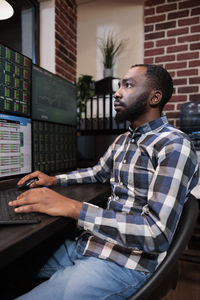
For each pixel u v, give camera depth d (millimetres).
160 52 2225
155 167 797
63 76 2197
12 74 1095
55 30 2041
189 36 2125
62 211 652
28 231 545
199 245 1652
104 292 675
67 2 2268
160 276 616
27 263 901
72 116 1648
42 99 1321
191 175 716
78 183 1167
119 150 1002
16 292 884
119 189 877
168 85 949
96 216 655
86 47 2602
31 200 667
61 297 647
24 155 1178
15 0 1953
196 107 2068
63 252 877
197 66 2109
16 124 1122
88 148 1818
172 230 630
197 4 2090
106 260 734
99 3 2525
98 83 2197
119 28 2469
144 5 2307
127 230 627
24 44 2053
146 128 889
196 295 1376
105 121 1969
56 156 1455
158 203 643
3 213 648
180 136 767
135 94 907
